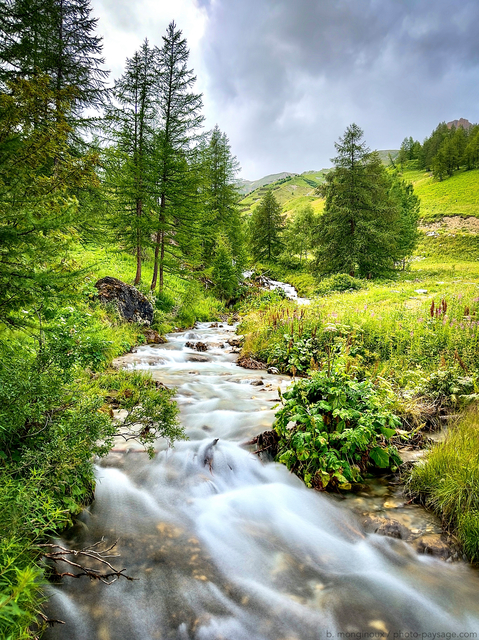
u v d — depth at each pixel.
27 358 3.62
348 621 2.36
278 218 46.62
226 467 4.24
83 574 2.45
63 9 12.59
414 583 2.70
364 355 8.21
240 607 2.44
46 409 2.97
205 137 18.64
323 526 3.38
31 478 2.32
